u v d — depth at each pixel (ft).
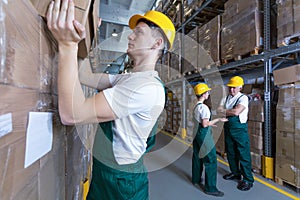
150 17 2.64
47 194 1.63
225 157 11.37
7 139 0.97
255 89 10.28
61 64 1.70
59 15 1.55
